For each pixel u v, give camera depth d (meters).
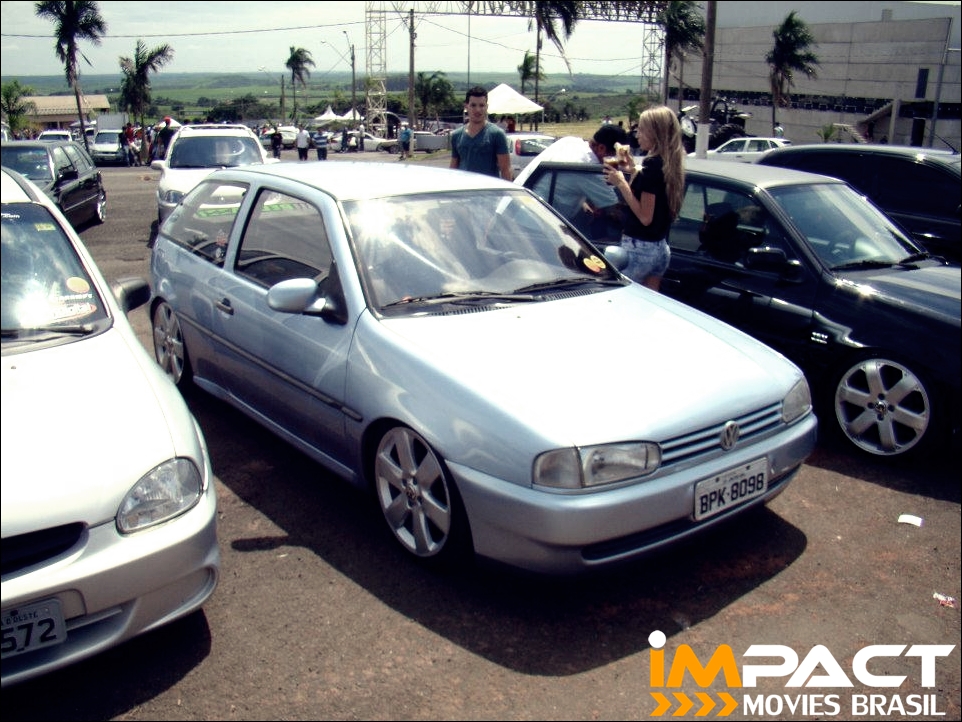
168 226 5.57
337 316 3.78
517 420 3.06
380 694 2.79
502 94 29.75
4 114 57.72
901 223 7.19
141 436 2.87
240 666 2.92
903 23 37.50
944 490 4.45
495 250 4.20
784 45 41.34
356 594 3.35
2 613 2.49
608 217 5.93
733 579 3.56
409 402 3.36
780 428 3.57
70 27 42.81
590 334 3.66
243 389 4.55
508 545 3.08
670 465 3.16
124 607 2.70
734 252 5.36
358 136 49.09
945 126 35.38
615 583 3.50
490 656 3.00
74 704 2.73
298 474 4.40
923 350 4.52
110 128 53.12
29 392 2.97
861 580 3.59
